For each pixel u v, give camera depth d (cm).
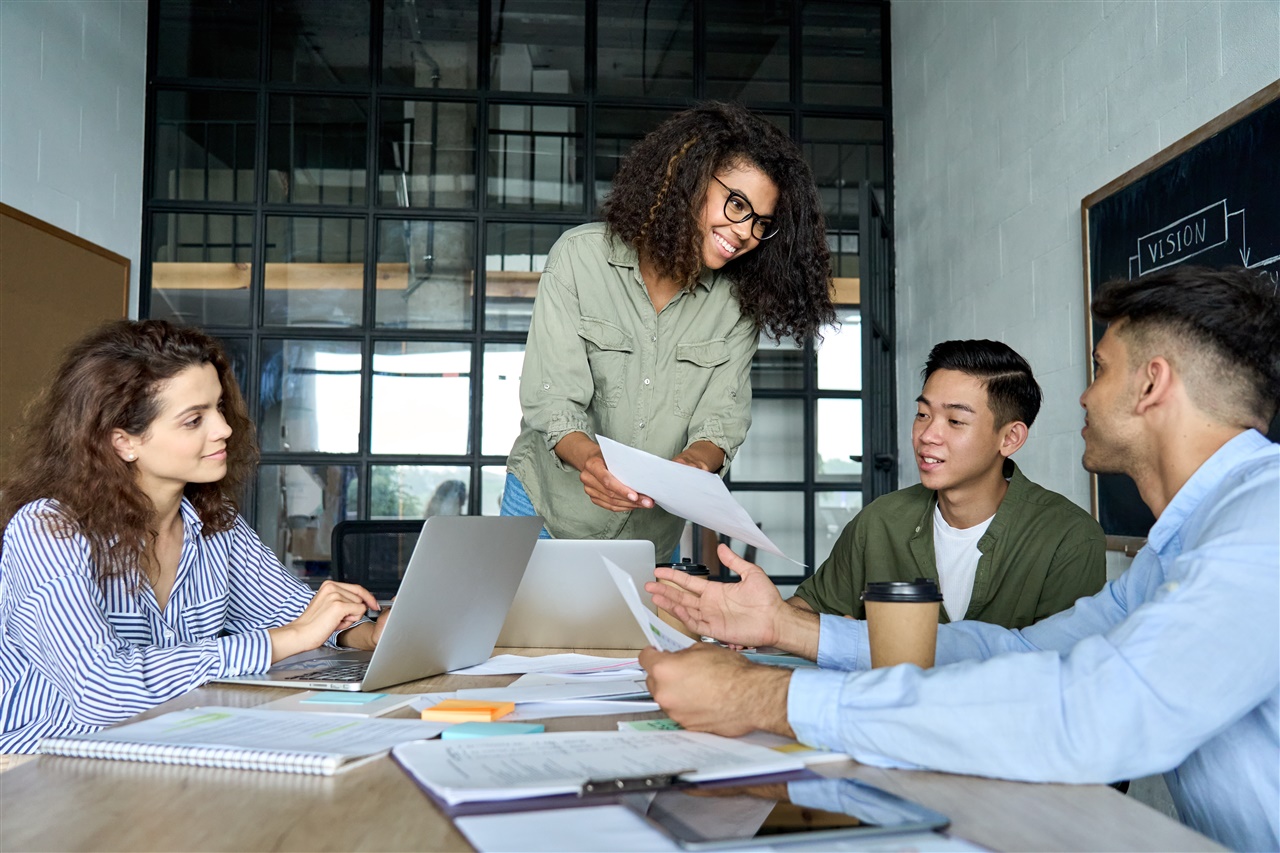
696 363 191
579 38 435
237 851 55
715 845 55
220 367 150
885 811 61
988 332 344
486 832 57
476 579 119
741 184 174
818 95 442
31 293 334
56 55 350
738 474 423
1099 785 69
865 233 341
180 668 113
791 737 80
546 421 180
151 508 134
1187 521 90
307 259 417
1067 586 171
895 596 87
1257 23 212
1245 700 71
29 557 120
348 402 412
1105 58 273
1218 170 219
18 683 130
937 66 394
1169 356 90
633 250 185
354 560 301
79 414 129
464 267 421
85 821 60
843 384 429
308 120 423
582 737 79
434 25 430
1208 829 88
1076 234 287
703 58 437
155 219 414
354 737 80
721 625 107
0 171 319
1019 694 70
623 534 201
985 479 176
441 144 425
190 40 420
